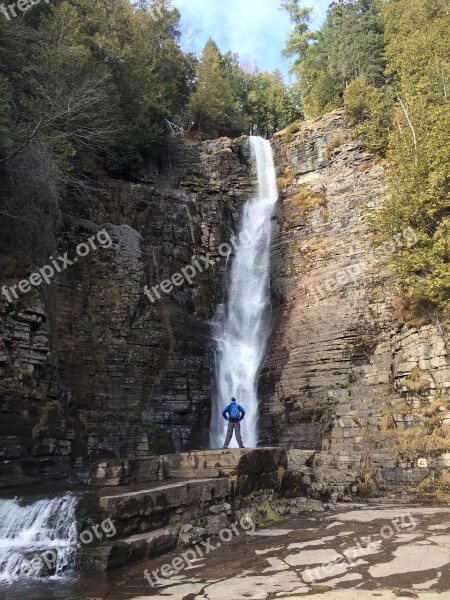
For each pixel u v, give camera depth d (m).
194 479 10.42
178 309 22.52
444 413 14.34
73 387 17.09
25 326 14.00
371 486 14.32
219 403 21.52
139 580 6.70
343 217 24.17
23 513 8.57
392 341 17.95
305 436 18.33
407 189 17.52
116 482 9.66
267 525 10.30
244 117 45.78
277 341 22.02
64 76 19.59
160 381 19.41
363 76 28.81
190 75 43.22
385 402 16.48
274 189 30.25
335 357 19.34
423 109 19.62
